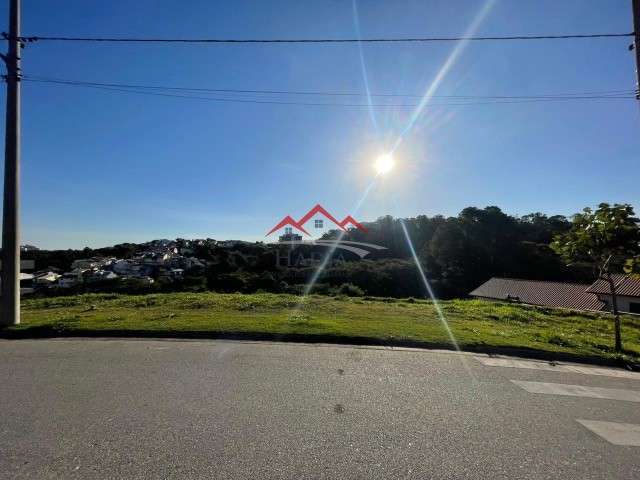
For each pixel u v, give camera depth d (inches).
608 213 289.6
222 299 462.0
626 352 267.0
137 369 204.5
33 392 170.9
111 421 142.4
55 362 216.5
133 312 367.2
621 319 426.3
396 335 277.9
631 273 290.4
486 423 147.4
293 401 164.1
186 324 301.1
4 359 222.2
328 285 1234.6
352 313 377.1
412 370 211.8
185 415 148.3
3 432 133.4
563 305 1368.1
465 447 128.1
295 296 513.7
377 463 117.0
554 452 126.3
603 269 295.6
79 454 119.5
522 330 320.8
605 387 195.2
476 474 112.2
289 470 112.3
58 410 151.9
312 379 192.4
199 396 167.8
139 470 111.0
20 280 321.4
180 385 181.2
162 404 158.6
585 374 216.8
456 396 175.3
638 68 301.6
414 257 1969.7
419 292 1537.9
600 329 363.9
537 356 252.1
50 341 267.0
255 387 179.9
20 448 123.0
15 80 325.7
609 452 127.0
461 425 145.0
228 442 128.0
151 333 283.4
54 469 111.2
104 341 267.4
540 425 146.8
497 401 170.7
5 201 318.7
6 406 155.6
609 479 111.1
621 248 283.1
